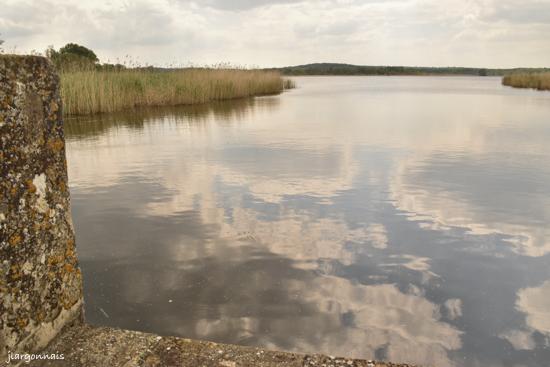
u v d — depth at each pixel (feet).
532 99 96.37
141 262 14.37
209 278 13.24
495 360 9.69
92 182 25.00
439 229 17.80
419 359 9.67
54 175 7.63
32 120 7.07
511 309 11.78
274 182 25.05
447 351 9.95
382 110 73.15
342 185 24.44
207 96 87.10
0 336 6.58
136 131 46.78
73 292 8.23
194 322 10.89
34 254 7.20
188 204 20.83
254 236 16.76
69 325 8.15
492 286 13.07
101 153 34.06
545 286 13.14
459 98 103.91
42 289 7.39
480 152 34.30
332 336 10.41
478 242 16.47
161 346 7.70
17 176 6.81
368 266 14.30
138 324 10.79
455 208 20.49
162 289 12.54
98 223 18.16
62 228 7.88
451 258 15.06
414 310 11.64
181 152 34.58
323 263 14.47
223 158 32.09
